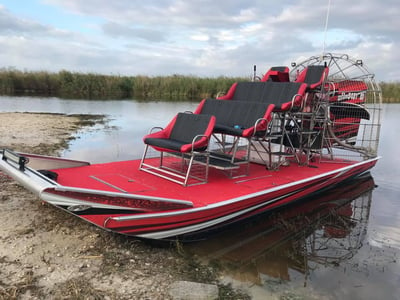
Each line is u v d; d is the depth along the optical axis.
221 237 3.77
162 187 3.90
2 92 25.58
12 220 3.61
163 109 17.77
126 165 4.85
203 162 4.29
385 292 2.87
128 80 29.22
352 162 5.99
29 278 2.65
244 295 2.70
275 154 5.00
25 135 8.73
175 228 3.27
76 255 3.05
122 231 3.15
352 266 3.29
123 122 12.53
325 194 5.47
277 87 5.32
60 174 4.16
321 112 5.75
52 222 3.62
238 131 4.40
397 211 4.86
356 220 4.49
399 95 31.20
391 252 3.62
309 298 2.72
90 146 8.03
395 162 7.88
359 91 6.20
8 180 4.83
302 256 3.46
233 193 3.81
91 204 2.88
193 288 2.68
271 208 4.25
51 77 27.36
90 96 26.58
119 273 2.85
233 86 5.95
